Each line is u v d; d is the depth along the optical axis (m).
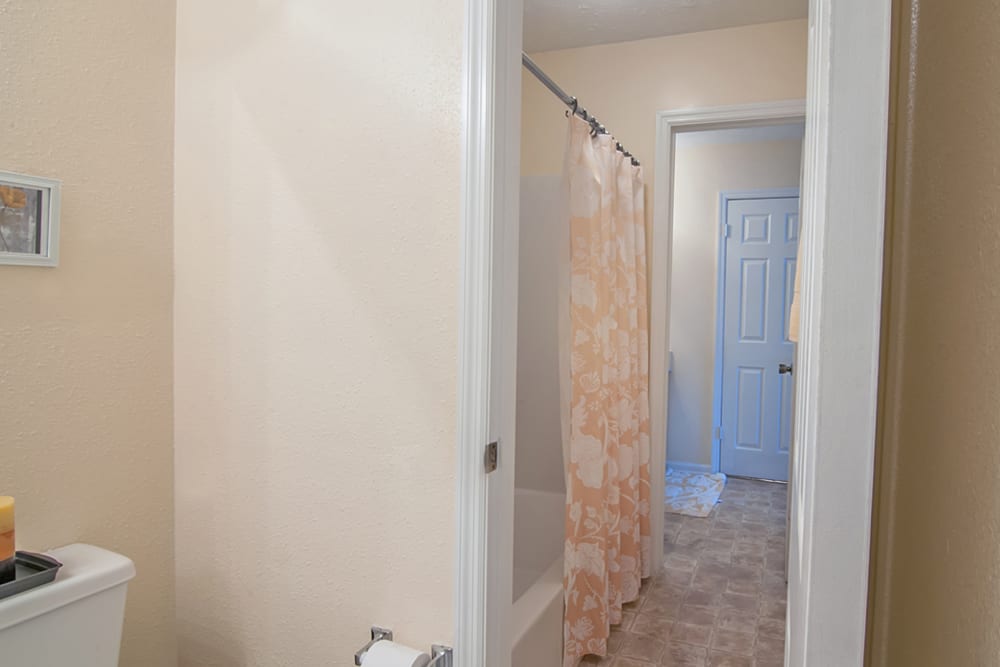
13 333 1.21
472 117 1.26
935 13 0.68
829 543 0.86
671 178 3.09
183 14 1.51
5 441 1.20
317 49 1.40
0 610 0.98
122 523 1.44
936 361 0.62
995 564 0.42
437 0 1.29
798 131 4.44
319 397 1.42
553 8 2.71
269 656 1.49
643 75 3.05
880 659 0.85
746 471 4.95
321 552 1.43
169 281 1.53
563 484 3.01
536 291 3.01
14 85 1.19
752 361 4.88
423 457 1.34
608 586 2.51
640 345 2.93
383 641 1.30
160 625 1.54
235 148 1.47
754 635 2.55
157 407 1.51
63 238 1.29
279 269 1.44
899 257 0.84
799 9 2.70
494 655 1.33
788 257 4.74
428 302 1.32
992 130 0.47
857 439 0.84
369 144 1.36
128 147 1.42
